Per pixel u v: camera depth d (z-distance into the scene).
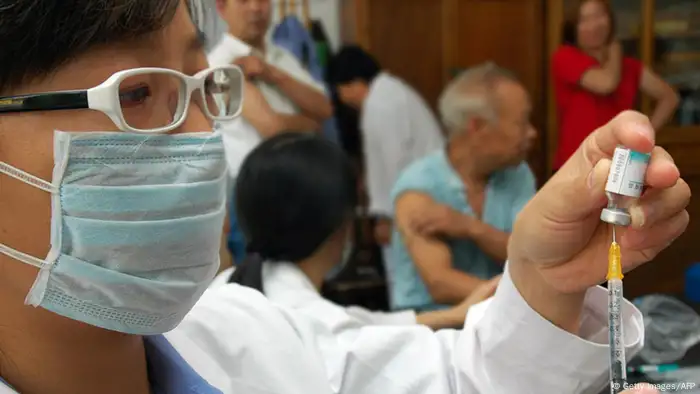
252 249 1.25
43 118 0.61
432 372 0.88
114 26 0.60
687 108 1.48
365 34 3.50
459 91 1.65
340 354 0.91
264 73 1.77
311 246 1.23
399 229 1.67
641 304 1.12
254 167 1.25
